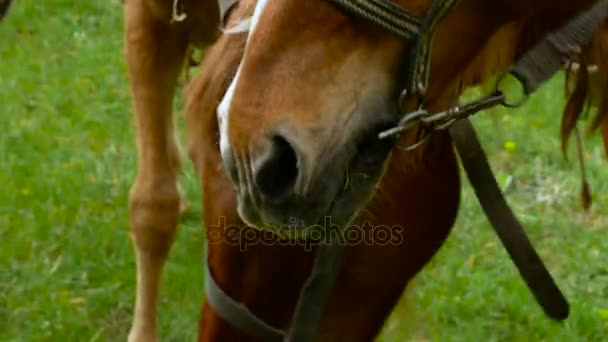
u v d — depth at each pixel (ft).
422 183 11.84
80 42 33.99
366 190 9.76
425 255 12.35
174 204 17.74
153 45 16.34
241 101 9.33
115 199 24.06
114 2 36.78
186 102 12.00
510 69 10.57
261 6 9.48
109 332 20.10
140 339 18.47
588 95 11.50
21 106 29.09
